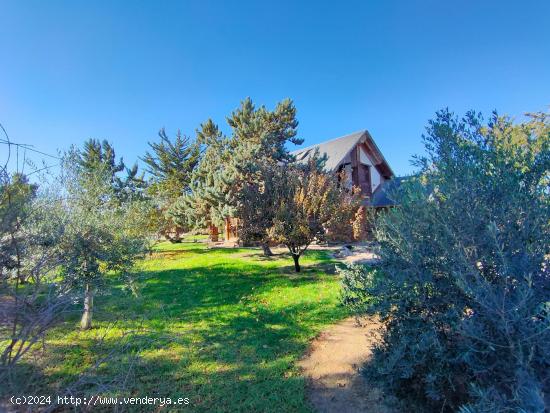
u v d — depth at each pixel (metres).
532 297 1.90
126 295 6.94
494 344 1.91
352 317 5.79
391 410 3.02
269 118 23.19
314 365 4.09
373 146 23.67
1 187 2.26
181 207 19.75
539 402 1.54
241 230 10.21
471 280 2.23
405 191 2.87
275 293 7.67
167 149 27.47
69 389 2.72
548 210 2.14
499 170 2.37
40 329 2.61
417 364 2.55
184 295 7.56
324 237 9.58
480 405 1.80
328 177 10.90
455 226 2.33
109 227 4.85
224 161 19.42
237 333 5.13
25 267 2.96
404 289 2.67
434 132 2.69
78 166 5.07
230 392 3.45
